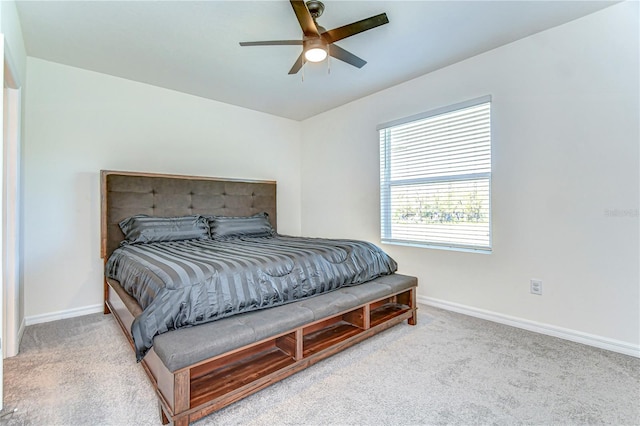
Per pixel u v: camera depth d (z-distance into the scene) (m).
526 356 2.07
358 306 2.16
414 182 3.34
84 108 3.02
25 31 2.38
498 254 2.71
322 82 3.38
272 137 4.47
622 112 2.12
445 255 3.07
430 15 2.22
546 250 2.45
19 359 2.06
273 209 4.31
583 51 2.27
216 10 2.15
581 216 2.29
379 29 2.39
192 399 1.42
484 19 2.28
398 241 3.51
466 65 2.89
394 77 3.26
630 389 1.70
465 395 1.65
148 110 3.40
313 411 1.54
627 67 2.10
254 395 1.66
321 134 4.41
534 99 2.49
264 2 2.07
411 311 2.61
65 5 2.08
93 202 3.07
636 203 2.08
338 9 2.15
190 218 3.32
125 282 2.19
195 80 3.30
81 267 3.00
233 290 1.72
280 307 1.87
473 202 2.88
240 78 3.25
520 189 2.58
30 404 1.59
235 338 1.51
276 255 2.14
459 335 2.43
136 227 2.98
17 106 2.25
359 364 1.98
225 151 3.99
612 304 2.17
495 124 2.71
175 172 3.58
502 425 1.43
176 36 2.46
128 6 2.10
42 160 2.81
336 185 4.21
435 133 3.15
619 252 2.14
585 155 2.27
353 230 3.99
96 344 2.29
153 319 1.46
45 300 2.82
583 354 2.10
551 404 1.57
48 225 2.84
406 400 1.62
